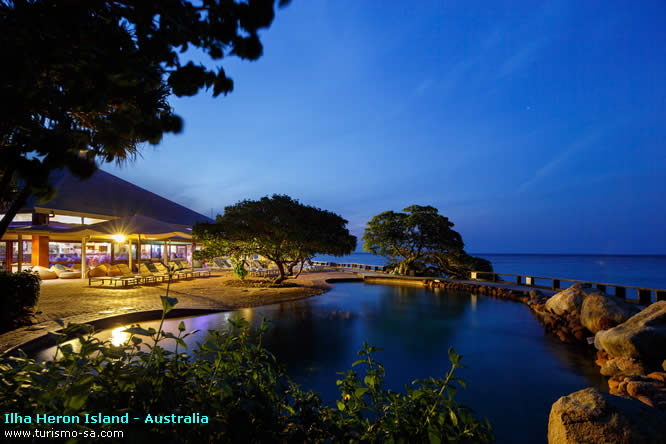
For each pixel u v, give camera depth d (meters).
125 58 0.97
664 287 33.31
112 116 0.95
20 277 7.25
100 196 26.81
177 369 1.48
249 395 1.46
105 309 9.37
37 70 0.92
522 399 5.00
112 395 1.19
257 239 15.75
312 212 17.89
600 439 2.83
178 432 1.17
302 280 20.66
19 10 0.90
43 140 0.92
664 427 2.80
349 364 6.10
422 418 1.39
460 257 25.75
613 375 5.77
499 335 8.64
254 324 8.92
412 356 6.76
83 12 0.95
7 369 1.33
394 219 27.75
